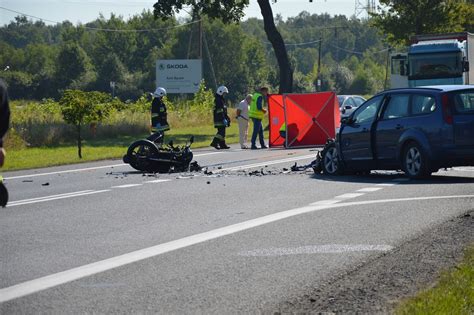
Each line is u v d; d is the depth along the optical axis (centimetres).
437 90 3216
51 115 8606
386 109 3375
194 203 2656
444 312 1274
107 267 1666
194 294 1442
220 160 4688
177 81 15062
